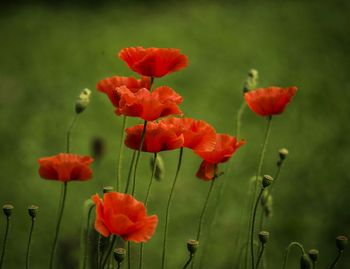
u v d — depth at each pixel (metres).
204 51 14.42
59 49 14.44
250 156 9.59
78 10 17.44
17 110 11.32
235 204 8.17
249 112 11.26
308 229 7.77
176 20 16.59
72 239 6.05
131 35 15.28
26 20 16.53
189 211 8.20
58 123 10.77
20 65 13.58
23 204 8.41
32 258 7.29
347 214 8.05
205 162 3.24
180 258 7.27
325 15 17.08
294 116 11.01
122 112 2.89
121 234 2.65
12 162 9.54
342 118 10.98
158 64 3.15
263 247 3.01
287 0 18.59
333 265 3.01
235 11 17.56
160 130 2.91
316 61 13.87
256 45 14.83
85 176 3.04
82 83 12.62
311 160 9.48
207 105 11.55
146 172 9.21
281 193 8.55
